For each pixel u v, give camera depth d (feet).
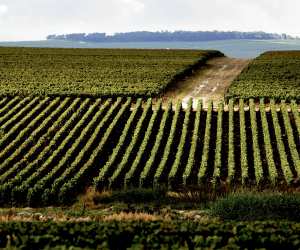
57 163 196.34
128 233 106.42
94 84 298.35
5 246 103.30
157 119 241.35
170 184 175.01
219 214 131.44
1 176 179.22
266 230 106.63
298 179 176.55
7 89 281.13
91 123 229.04
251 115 234.79
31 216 135.95
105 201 159.33
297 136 219.41
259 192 162.61
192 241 101.76
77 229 107.14
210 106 249.14
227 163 196.34
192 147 204.03
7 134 219.20
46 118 240.73
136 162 190.70
